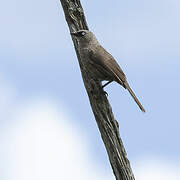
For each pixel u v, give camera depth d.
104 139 11.23
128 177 10.87
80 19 12.98
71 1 12.78
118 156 10.95
